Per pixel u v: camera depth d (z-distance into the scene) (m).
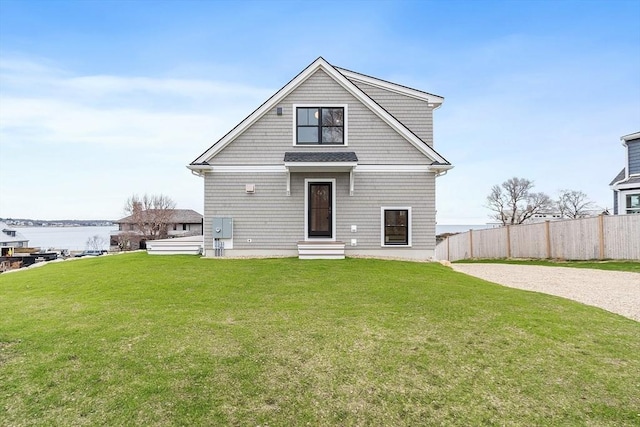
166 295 6.73
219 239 12.33
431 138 13.88
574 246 15.25
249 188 12.30
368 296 6.62
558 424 2.85
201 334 4.68
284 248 12.32
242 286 7.46
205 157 12.30
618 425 2.84
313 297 6.56
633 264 12.93
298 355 4.06
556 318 5.42
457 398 3.21
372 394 3.28
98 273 9.17
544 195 36.50
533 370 3.72
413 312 5.63
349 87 12.43
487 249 19.88
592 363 3.88
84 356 4.00
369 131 12.45
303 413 3.00
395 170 12.38
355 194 12.38
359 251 12.33
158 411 2.99
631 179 17.47
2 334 4.67
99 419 2.89
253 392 3.30
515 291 7.38
